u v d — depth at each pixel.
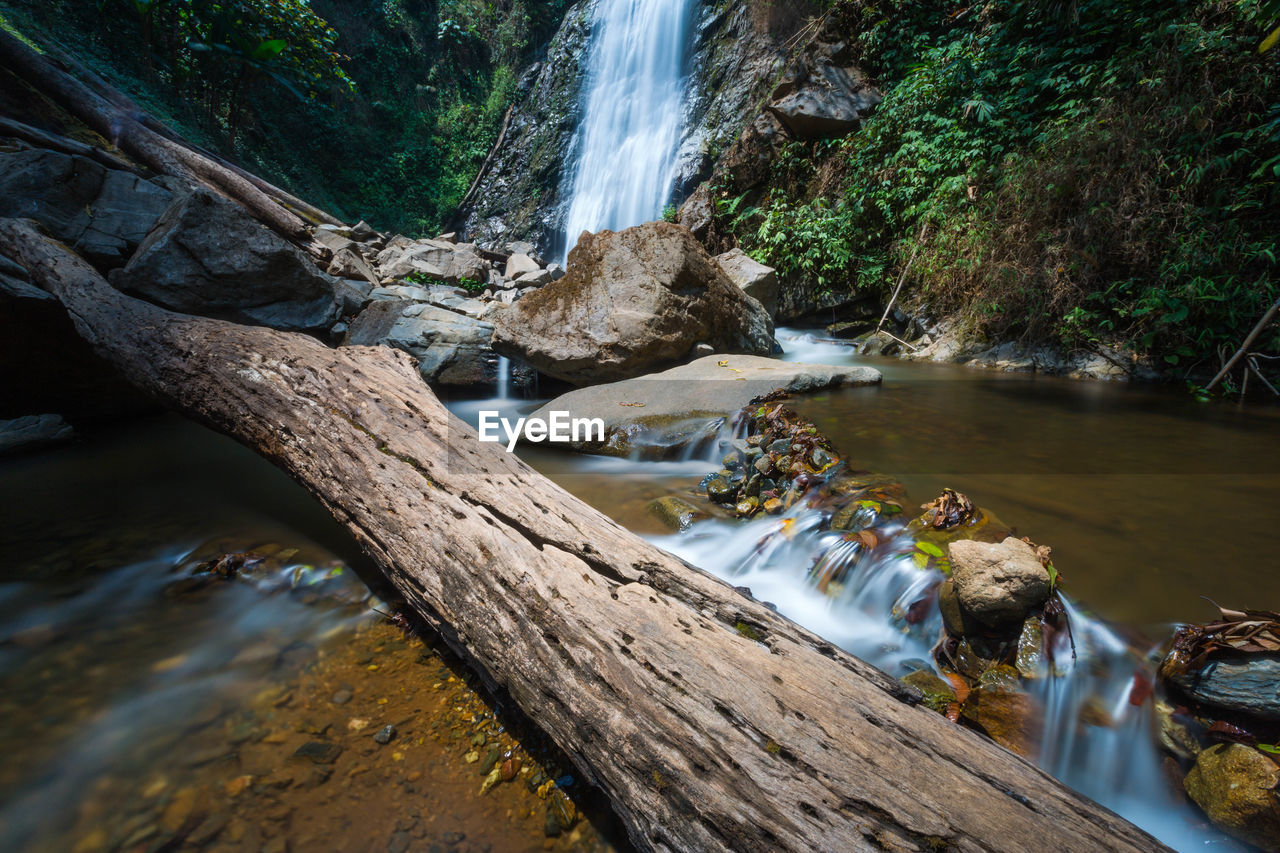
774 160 10.72
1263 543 2.30
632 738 1.36
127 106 9.19
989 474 3.10
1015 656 1.84
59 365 4.24
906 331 8.08
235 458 3.98
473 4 21.36
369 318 6.51
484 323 6.69
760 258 9.79
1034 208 6.43
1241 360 5.04
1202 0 5.91
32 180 5.29
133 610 2.33
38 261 4.51
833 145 10.02
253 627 2.26
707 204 11.75
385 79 20.31
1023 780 1.23
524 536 2.11
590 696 1.47
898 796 1.16
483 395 6.34
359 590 2.49
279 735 1.75
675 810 1.23
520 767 1.66
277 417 2.89
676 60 16.08
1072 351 6.10
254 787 1.57
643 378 5.32
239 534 2.91
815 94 10.05
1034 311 6.32
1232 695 1.48
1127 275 5.88
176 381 3.40
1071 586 2.03
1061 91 6.87
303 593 2.47
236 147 13.49
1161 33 5.86
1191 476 3.03
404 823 1.49
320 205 15.97
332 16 19.02
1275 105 5.17
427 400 3.00
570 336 5.73
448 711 1.86
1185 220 5.42
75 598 2.39
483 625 1.79
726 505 3.30
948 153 7.90
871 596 2.32
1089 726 1.66
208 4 11.20
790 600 2.47
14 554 2.70
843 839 1.10
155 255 5.09
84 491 3.39
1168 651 1.72
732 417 4.31
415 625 2.27
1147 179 5.68
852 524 2.68
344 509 2.43
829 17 10.40
